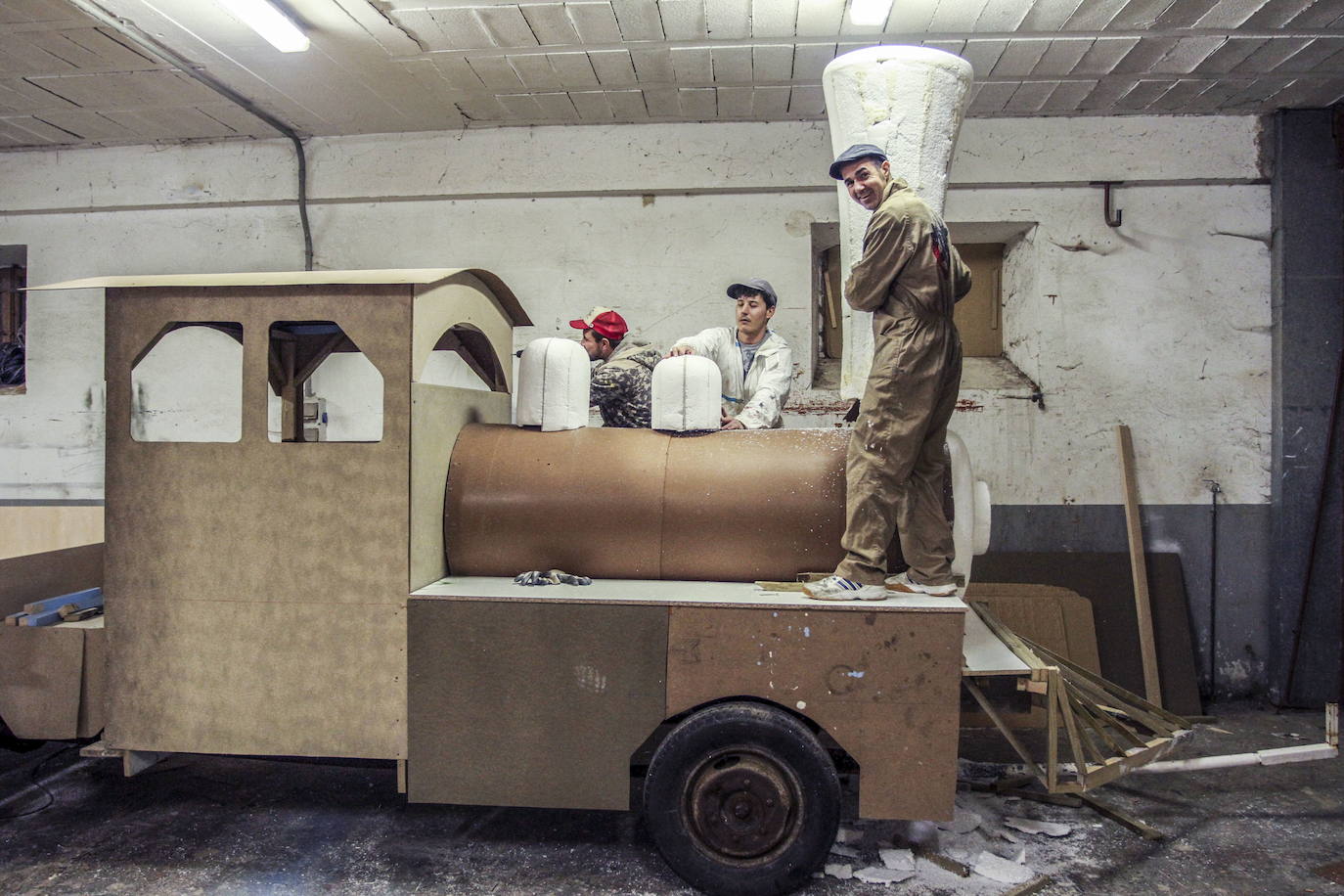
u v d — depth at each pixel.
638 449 2.81
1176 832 2.94
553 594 2.49
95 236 5.05
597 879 2.57
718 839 2.43
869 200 2.58
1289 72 3.92
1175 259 4.48
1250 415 4.46
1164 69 3.91
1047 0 3.33
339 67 3.94
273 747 2.57
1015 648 2.72
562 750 2.44
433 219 4.81
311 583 2.55
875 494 2.44
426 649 2.49
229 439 4.85
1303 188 4.35
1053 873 2.65
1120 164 4.46
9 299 5.45
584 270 4.73
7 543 4.09
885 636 2.33
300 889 2.50
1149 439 4.49
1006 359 4.89
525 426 2.97
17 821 2.96
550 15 3.46
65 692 2.71
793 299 4.63
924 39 3.66
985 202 4.56
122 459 2.64
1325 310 4.34
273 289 2.60
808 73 4.02
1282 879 2.62
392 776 3.39
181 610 2.61
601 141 4.66
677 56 3.84
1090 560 4.46
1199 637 4.49
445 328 2.80
